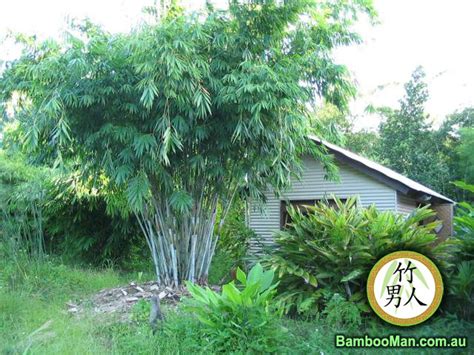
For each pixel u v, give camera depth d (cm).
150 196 784
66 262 1097
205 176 789
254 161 773
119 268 1112
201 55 700
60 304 705
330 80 786
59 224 1127
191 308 512
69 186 1074
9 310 639
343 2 812
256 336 473
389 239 598
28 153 801
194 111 691
